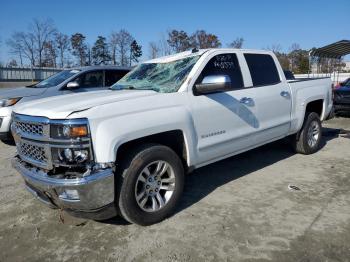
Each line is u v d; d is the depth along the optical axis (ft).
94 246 10.69
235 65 15.42
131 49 164.04
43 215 12.89
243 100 14.98
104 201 10.34
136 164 10.98
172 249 10.36
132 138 10.83
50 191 10.37
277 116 17.28
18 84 103.30
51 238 11.24
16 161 12.17
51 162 10.41
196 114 12.90
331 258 9.63
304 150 20.18
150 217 11.61
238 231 11.30
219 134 13.96
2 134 23.15
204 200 13.92
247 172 17.46
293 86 18.57
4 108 23.15
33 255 10.32
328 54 53.16
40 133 10.65
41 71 115.14
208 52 14.28
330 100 21.91
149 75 15.01
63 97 12.79
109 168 10.26
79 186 9.87
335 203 13.33
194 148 12.87
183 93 12.75
